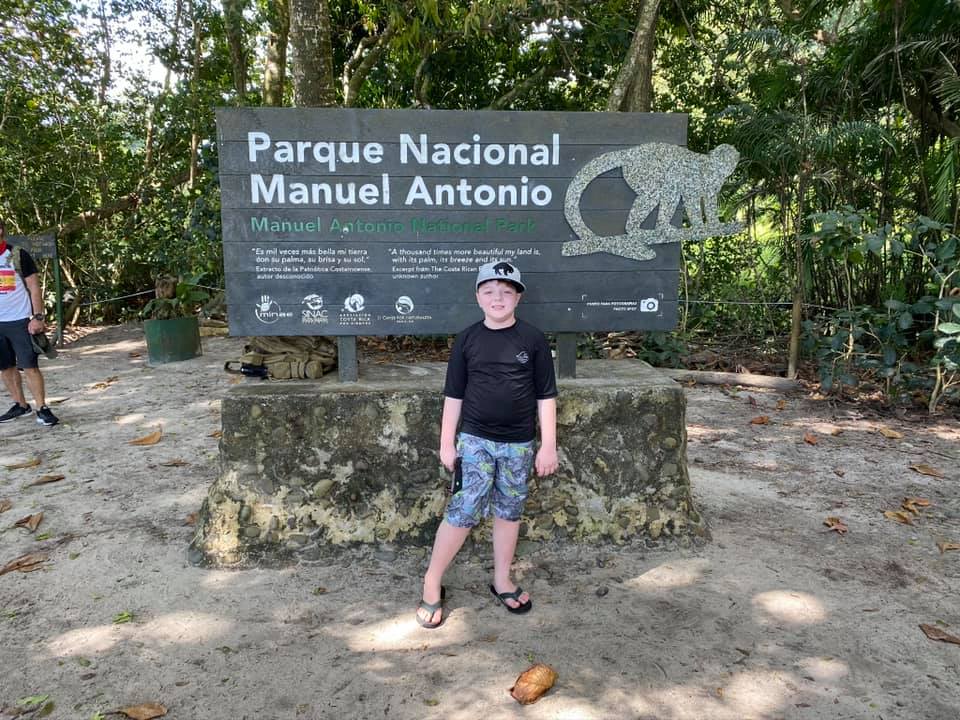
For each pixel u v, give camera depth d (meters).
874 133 6.48
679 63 10.01
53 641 2.61
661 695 2.32
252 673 2.43
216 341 9.15
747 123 7.21
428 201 3.37
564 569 3.17
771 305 7.54
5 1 10.53
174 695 2.31
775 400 6.17
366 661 2.50
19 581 3.04
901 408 5.83
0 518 3.71
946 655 2.56
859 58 7.07
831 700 2.30
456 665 2.47
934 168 6.88
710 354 7.47
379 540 3.31
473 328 2.73
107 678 2.39
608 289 3.50
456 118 3.32
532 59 10.57
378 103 11.60
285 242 3.34
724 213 7.68
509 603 2.82
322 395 3.30
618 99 7.66
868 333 6.03
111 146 11.38
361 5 9.16
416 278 3.42
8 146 10.39
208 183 10.20
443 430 2.77
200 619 2.77
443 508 3.35
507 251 3.43
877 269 7.36
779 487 4.21
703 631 2.69
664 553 3.32
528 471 2.78
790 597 2.94
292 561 3.21
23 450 4.82
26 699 2.28
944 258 5.50
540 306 3.48
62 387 6.67
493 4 8.24
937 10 6.30
